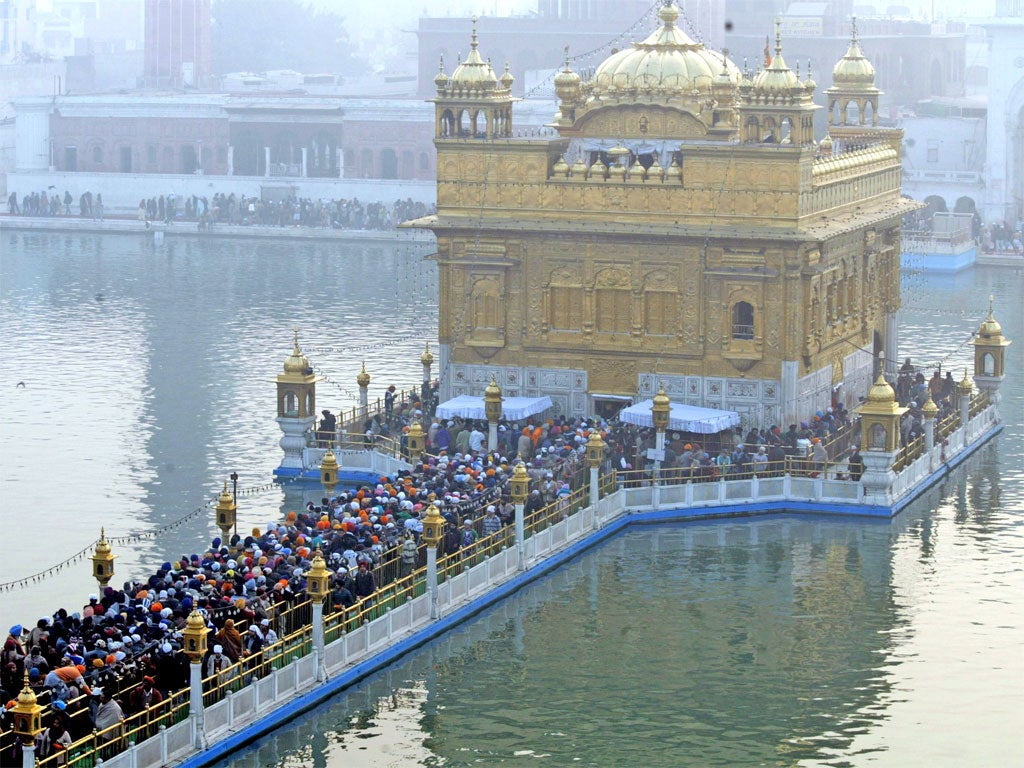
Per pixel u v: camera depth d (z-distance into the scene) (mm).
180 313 101250
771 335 66000
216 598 44906
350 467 66125
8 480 66125
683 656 49156
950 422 70500
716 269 66125
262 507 62906
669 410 62094
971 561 57250
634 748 43469
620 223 66750
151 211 140125
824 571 56375
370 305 104438
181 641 43062
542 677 47656
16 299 106188
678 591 54531
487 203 68188
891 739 43906
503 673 47844
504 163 67875
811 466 63531
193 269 119062
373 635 48250
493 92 68750
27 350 90438
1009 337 94625
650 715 45344
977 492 65438
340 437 67188
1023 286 111812
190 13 172500
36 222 141250
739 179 65688
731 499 62469
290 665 45000
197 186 141625
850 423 69125
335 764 42438
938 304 104625
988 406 75062
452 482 57469
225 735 42469
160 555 57250
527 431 64562
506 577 54250
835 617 52188
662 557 57844
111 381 83125
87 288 110562
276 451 70562
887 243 77438
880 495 62219
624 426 65625
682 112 68438
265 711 44094
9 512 62094
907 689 46938
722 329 66500
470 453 62000
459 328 69125
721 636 50688
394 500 54281
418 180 138000
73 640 42188
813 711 45562
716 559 57688
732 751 43281
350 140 140375
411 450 63562
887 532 60500
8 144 156250
